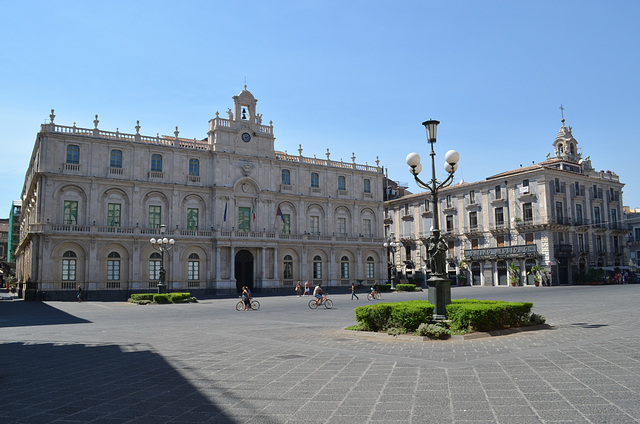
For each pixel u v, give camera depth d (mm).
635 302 33250
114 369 13055
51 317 31547
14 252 123312
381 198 83562
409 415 8062
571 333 17375
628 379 10094
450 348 14602
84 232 57000
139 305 44688
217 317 30031
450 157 20156
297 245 72938
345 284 77312
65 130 58344
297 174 74750
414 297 52969
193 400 9539
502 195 79375
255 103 71438
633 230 96625
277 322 25734
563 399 8719
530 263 75125
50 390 10719
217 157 66688
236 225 67438
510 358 12688
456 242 86125
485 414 7988
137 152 62000
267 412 8531
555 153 86938
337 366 12414
